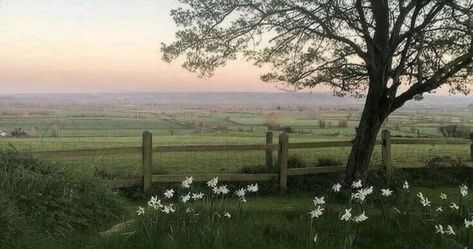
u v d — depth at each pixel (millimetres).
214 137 24609
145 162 11344
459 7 9766
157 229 6543
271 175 12078
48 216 7254
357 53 10992
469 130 19531
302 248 6145
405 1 10945
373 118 11453
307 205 9844
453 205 7957
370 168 13297
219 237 6234
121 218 8562
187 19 10938
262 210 8547
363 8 10867
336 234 6730
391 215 7746
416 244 6652
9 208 6516
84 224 7574
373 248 6551
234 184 11984
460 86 12117
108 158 14430
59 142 18891
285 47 11438
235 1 10586
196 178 11656
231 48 11141
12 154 8914
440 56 11000
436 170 14164
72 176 8695
